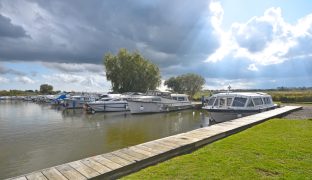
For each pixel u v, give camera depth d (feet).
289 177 15.72
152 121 80.79
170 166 18.24
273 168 17.39
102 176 16.55
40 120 83.66
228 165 18.19
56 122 78.48
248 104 65.67
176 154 22.82
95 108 107.04
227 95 68.74
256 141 26.20
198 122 78.59
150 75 188.85
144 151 21.74
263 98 76.95
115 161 19.07
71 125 71.77
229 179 15.52
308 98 135.23
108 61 180.45
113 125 71.72
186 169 17.51
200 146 26.20
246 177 15.80
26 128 66.64
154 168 17.95
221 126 35.42
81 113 107.14
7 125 72.28
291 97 138.41
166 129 64.80
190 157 20.51
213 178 15.70
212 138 28.37
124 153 21.21
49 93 352.28
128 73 177.27
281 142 25.53
